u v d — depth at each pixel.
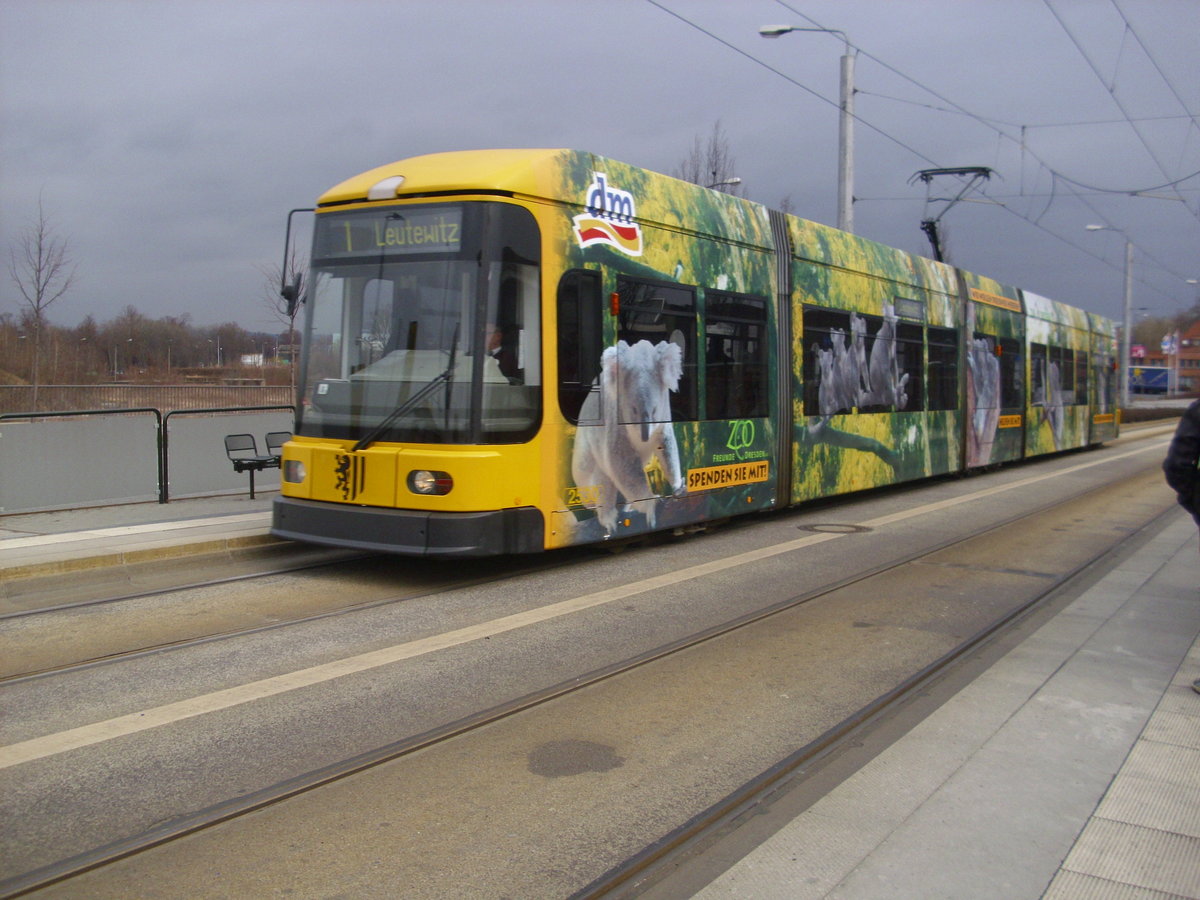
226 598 7.83
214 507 11.56
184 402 17.56
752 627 7.30
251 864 3.64
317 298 8.89
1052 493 16.53
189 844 3.79
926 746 4.89
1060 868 3.63
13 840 3.78
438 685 5.75
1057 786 4.38
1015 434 20.88
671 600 8.07
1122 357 55.91
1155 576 9.16
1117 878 3.55
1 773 4.40
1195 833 3.92
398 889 3.47
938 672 6.24
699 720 5.30
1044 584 8.91
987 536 11.80
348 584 8.44
